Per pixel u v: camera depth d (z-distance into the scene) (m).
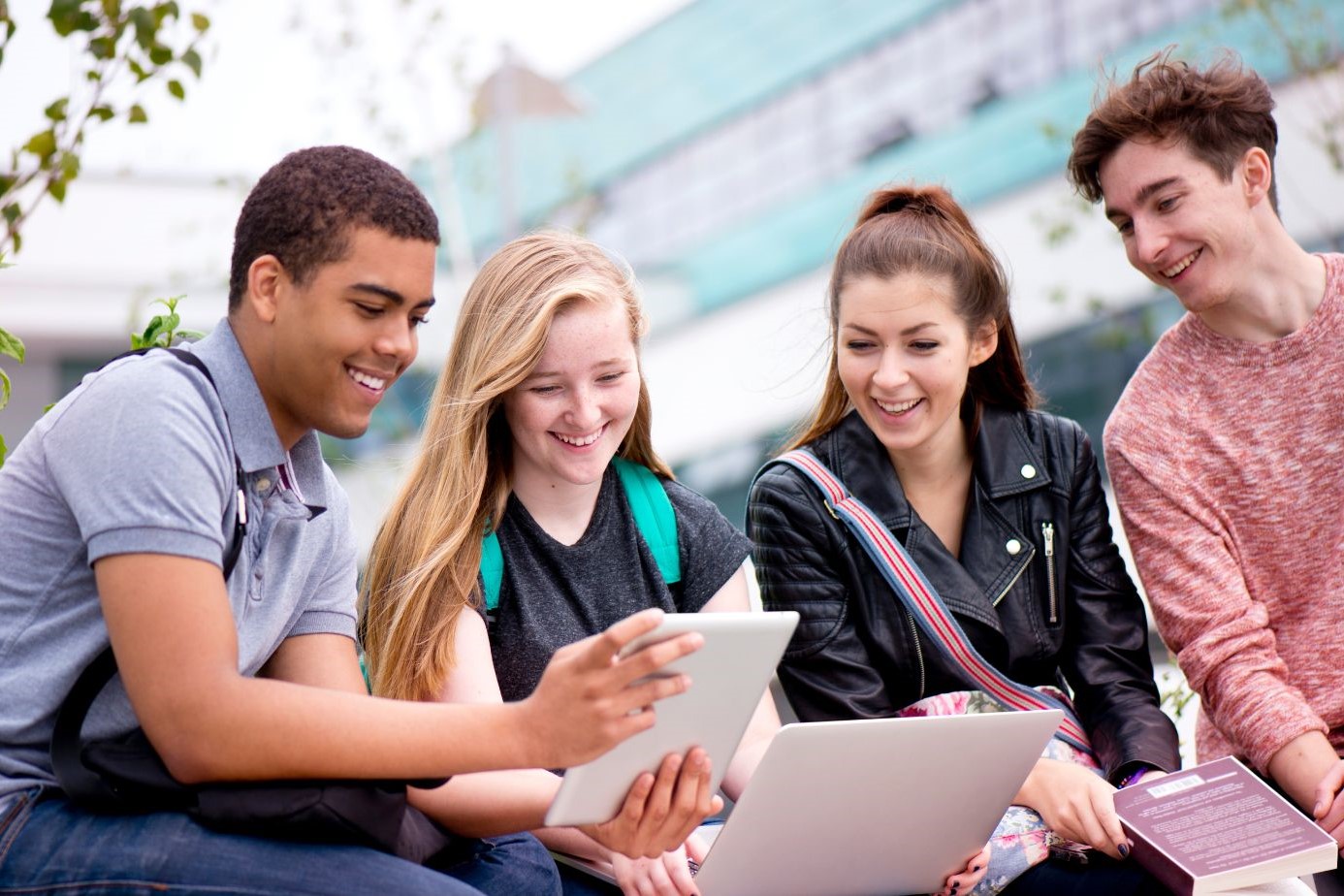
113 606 1.74
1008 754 2.11
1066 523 2.67
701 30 14.91
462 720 1.73
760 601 2.82
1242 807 2.17
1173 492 2.67
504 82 10.29
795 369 3.13
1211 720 2.62
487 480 2.49
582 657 1.67
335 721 1.73
